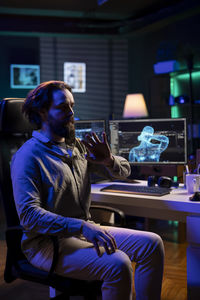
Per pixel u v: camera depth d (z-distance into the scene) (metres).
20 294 2.31
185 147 2.38
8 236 1.55
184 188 2.23
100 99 8.29
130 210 2.64
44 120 1.65
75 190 1.64
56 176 1.56
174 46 6.61
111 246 1.40
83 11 6.94
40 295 2.29
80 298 2.25
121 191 2.09
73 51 8.16
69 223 1.42
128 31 7.41
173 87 6.44
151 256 1.57
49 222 1.41
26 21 7.20
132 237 1.63
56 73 8.12
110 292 1.40
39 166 1.54
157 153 2.46
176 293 2.27
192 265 1.88
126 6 6.65
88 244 1.51
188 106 6.32
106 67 8.25
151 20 6.84
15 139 1.80
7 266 1.61
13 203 1.65
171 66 6.19
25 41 7.96
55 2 6.42
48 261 1.50
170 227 3.81
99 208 1.92
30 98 1.64
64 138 1.72
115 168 1.78
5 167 1.68
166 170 3.22
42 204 1.55
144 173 3.38
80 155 1.79
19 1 6.35
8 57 7.88
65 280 1.46
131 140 2.54
